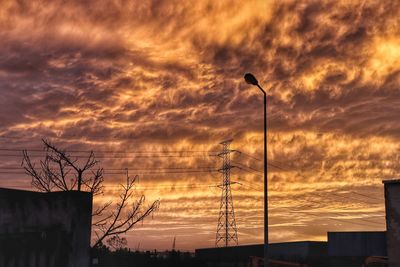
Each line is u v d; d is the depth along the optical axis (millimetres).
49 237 25422
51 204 26000
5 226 25969
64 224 25406
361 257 53469
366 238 53688
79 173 36344
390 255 30578
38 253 25438
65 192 25812
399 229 30453
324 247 62312
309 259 56906
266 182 25984
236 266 53719
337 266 54469
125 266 43906
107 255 40094
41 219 26000
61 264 24875
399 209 30578
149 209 36344
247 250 66375
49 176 36125
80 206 25875
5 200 26047
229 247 68312
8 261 25703
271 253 64500
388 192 31172
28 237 25750
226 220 70875
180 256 52625
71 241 25094
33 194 26375
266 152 26500
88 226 26172
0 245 25906
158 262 48812
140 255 46906
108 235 35469
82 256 25578
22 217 26047
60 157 36438
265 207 25609
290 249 63188
